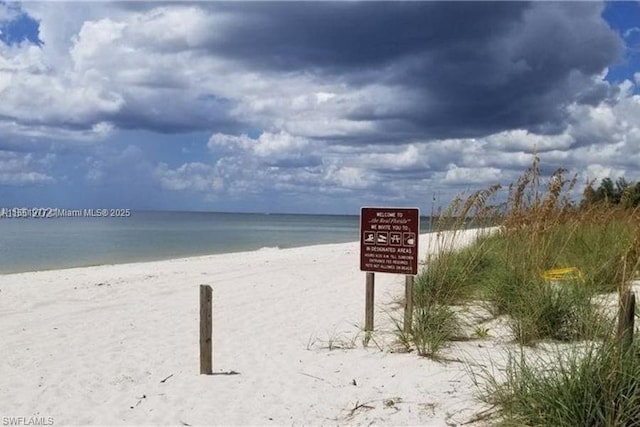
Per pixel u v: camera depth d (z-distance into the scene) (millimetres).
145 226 74250
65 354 7773
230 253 27000
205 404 5660
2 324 9836
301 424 5090
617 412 4211
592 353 4699
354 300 11180
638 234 8297
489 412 4934
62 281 15266
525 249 8727
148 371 6879
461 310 8008
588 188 11125
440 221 9953
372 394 5672
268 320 9617
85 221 96438
